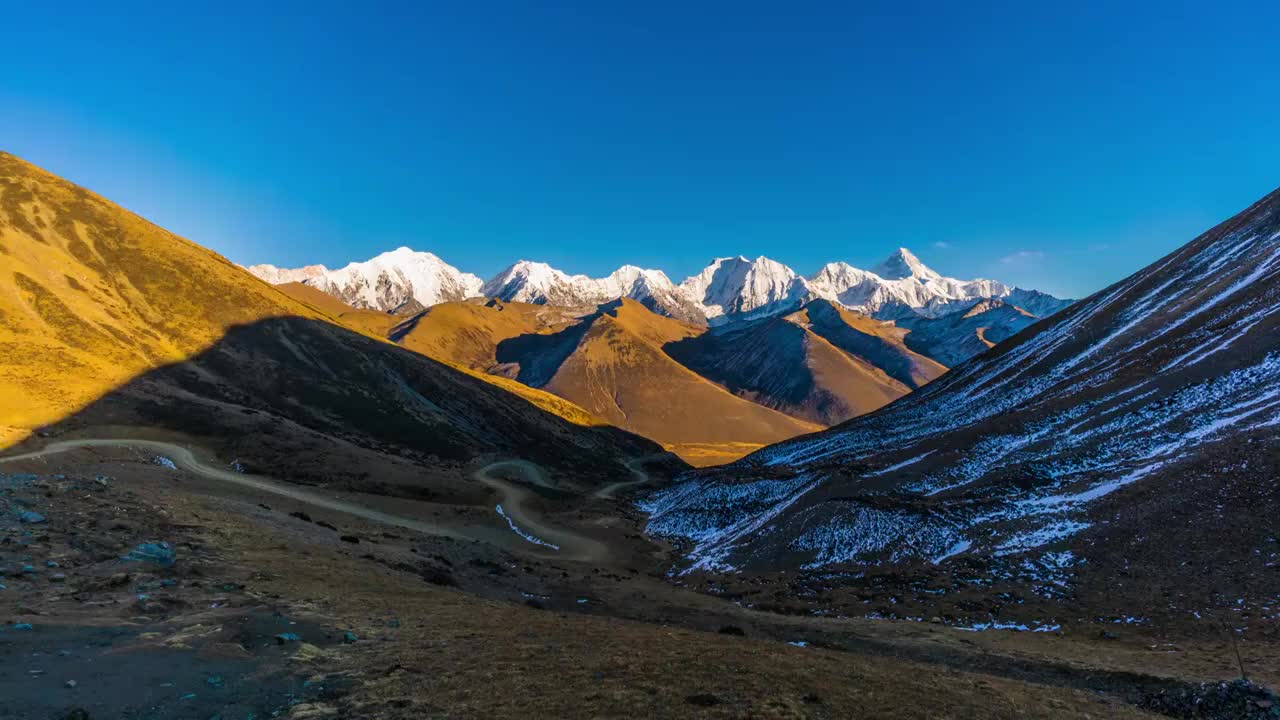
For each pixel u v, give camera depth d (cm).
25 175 18600
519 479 13950
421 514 8706
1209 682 2794
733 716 1812
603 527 10212
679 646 2711
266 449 10175
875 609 5228
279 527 4484
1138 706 2777
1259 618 3878
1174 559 4919
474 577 5044
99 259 16462
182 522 3634
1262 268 10150
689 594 6247
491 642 2444
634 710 1788
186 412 10762
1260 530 4834
